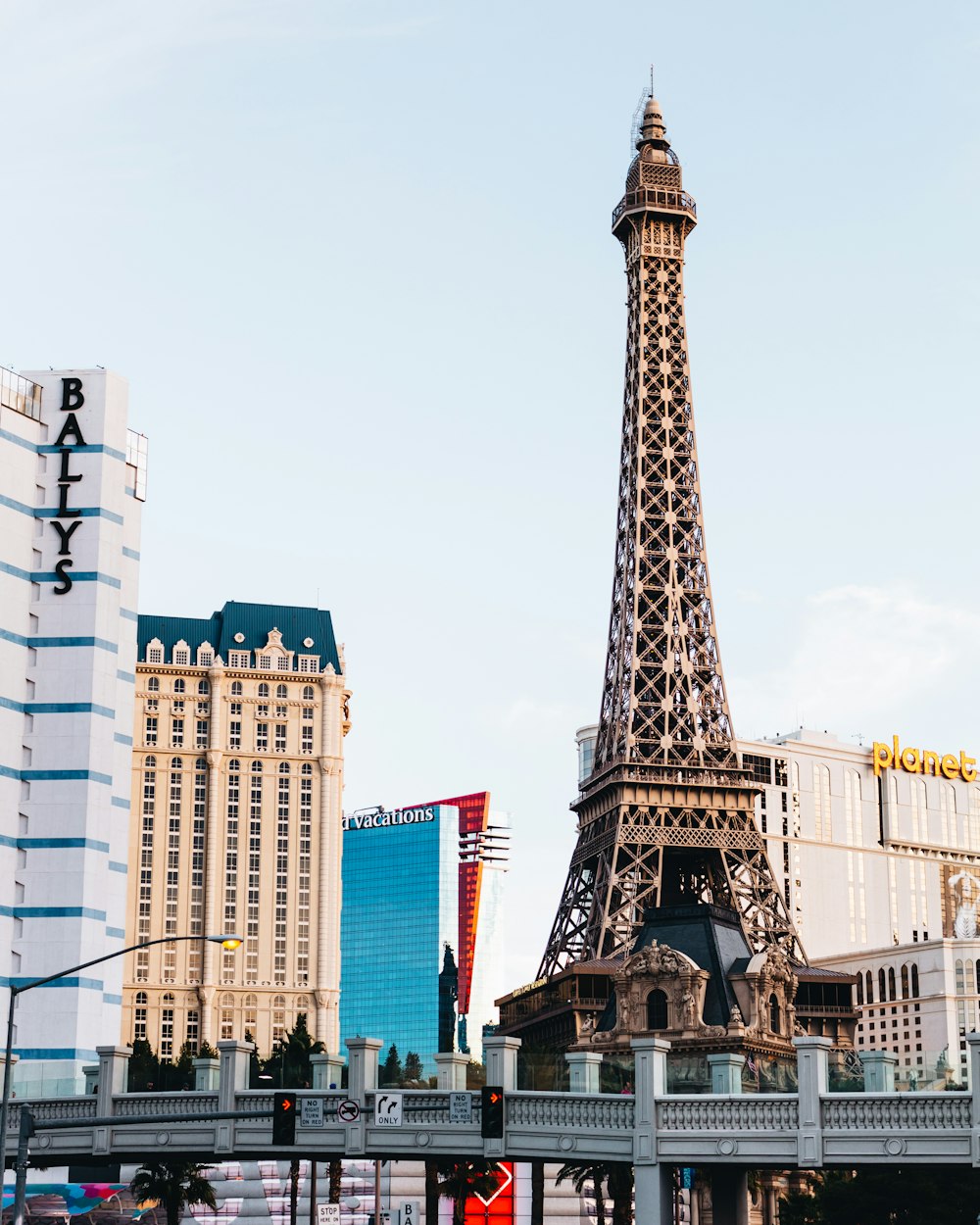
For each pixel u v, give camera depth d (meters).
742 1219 120.00
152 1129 109.94
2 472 194.50
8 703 191.75
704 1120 98.06
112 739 196.62
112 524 199.88
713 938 196.50
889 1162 93.19
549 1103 102.25
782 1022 194.75
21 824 191.00
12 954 187.50
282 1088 111.50
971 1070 92.62
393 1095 103.56
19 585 195.00
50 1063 120.88
